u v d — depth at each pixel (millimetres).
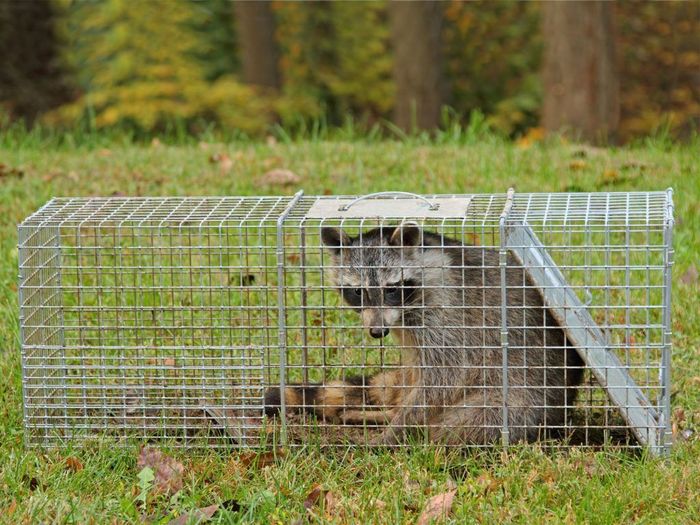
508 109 26125
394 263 7109
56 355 7473
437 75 24281
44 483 6340
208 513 5918
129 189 12461
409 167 13266
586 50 18656
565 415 6949
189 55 23766
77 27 24594
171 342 8281
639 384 7938
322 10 27578
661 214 6848
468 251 7371
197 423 7305
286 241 9922
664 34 27297
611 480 6207
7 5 24688
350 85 27578
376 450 6965
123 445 6848
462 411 7020
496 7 27781
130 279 9484
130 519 5863
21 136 16875
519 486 6152
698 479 6148
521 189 12133
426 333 7180
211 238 9773
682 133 26906
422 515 5836
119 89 22875
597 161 13531
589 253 7277
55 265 7609
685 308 8984
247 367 6992
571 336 6715
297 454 6633
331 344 8445
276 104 24828
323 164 13477
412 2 23938
